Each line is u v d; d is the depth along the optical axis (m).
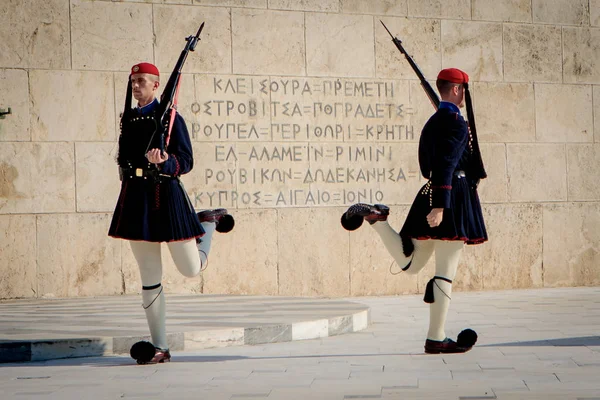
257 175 12.15
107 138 11.64
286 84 12.30
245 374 6.29
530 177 13.30
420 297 12.35
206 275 11.95
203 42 11.99
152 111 6.91
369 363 6.70
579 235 13.52
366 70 12.62
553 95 13.45
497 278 13.11
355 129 12.55
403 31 12.80
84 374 6.44
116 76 11.69
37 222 11.41
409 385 5.68
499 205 13.13
